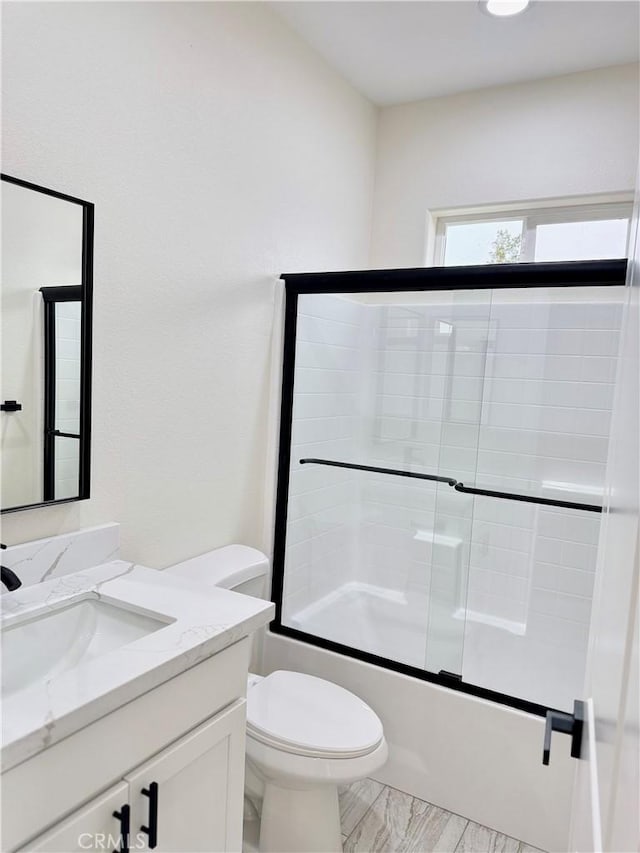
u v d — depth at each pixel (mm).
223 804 1263
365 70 2441
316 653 2182
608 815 408
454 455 2531
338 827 1675
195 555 1909
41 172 1322
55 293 1366
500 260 2729
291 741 1514
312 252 2387
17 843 839
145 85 1572
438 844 1792
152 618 1265
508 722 1834
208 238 1840
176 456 1797
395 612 2662
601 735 532
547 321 2342
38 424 1359
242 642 1277
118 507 1611
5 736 809
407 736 2006
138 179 1575
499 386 2443
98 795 961
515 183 2551
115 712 978
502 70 2416
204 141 1790
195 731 1163
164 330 1709
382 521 2711
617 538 581
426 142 2723
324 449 2520
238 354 2023
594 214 2539
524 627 2438
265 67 2027
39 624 1234
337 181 2523
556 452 2369
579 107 2416
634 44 2186
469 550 2516
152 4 1575
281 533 2293
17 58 1254
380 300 2643
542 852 1791
